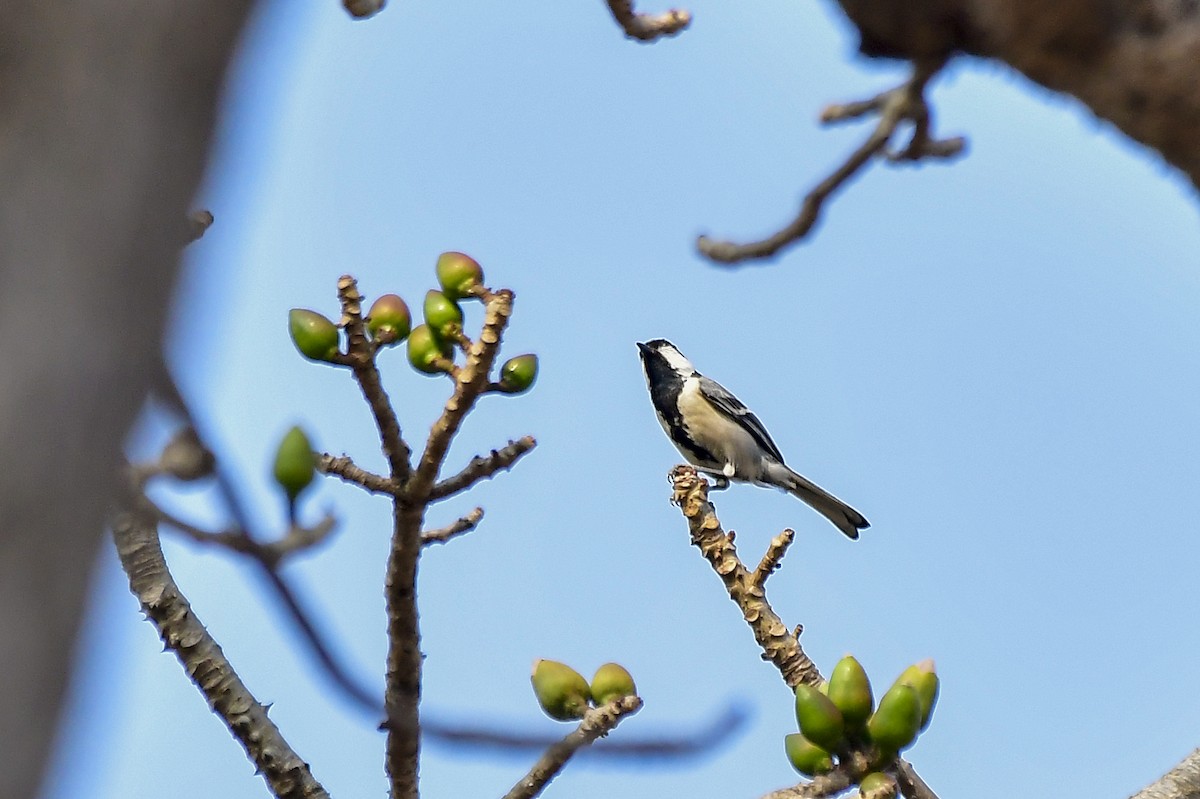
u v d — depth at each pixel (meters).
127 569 9.42
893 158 6.15
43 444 2.91
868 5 5.54
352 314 8.72
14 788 2.75
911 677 7.88
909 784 8.52
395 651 8.79
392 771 8.76
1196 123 5.46
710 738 6.32
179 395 4.59
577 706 8.46
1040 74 5.56
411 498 8.73
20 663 2.80
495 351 8.71
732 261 6.82
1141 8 5.40
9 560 2.84
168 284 3.14
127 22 3.08
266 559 4.99
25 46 3.04
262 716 9.36
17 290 2.96
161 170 3.10
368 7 9.08
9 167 3.01
